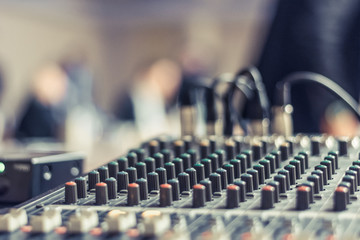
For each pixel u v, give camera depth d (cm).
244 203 87
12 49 885
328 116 191
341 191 81
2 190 118
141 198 93
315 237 69
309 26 189
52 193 98
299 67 191
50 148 309
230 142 125
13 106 884
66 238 72
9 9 873
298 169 101
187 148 133
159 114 692
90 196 97
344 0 191
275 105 164
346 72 193
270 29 199
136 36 1056
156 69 730
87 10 955
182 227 76
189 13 970
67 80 597
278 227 74
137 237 71
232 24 955
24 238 73
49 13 941
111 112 1085
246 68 165
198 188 87
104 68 1098
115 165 105
